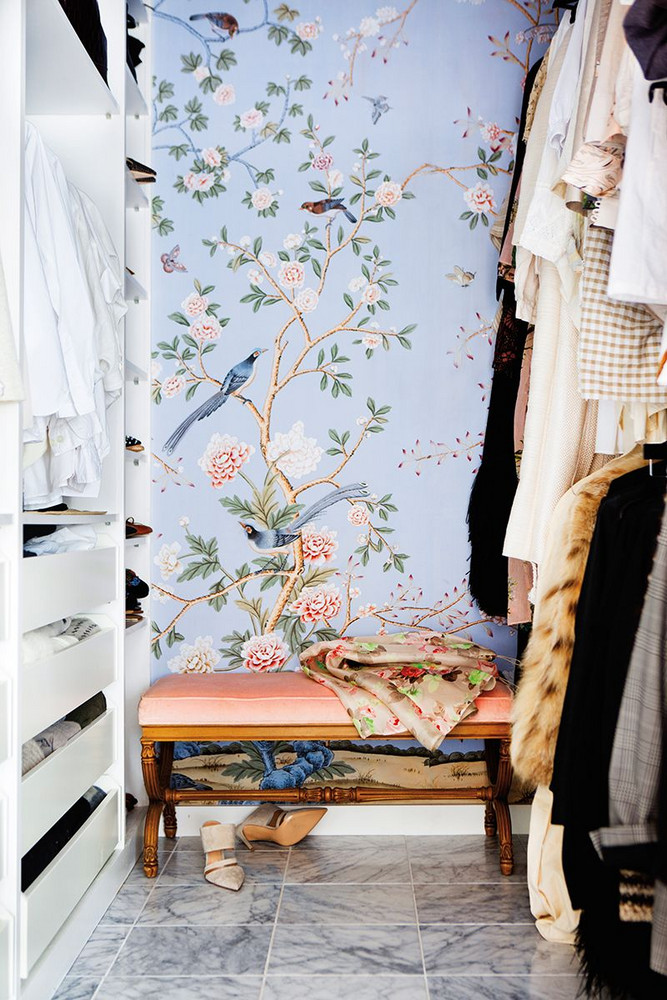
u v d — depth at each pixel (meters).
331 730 2.51
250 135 3.00
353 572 2.98
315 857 2.69
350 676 2.59
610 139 1.68
